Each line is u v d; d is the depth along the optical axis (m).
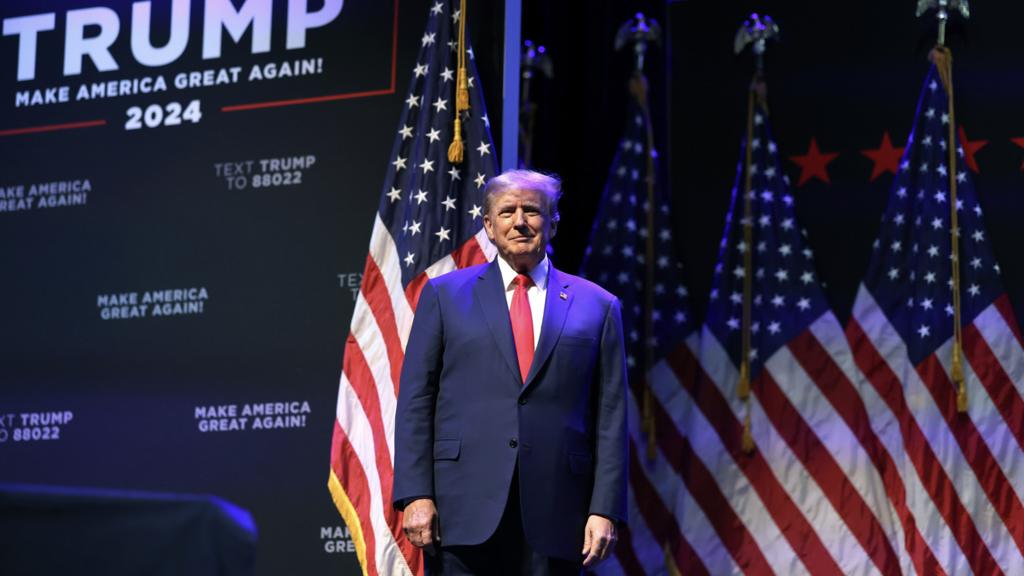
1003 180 5.15
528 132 5.69
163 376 4.80
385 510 4.29
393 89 4.76
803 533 5.18
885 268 5.26
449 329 3.55
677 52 5.73
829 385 5.27
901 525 5.07
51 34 5.19
